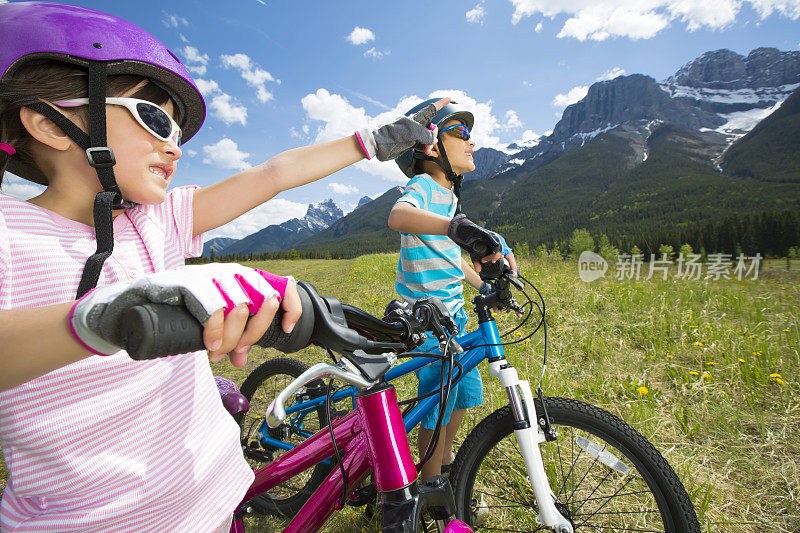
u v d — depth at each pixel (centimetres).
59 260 72
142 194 80
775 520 192
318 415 224
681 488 142
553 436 155
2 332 45
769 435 246
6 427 70
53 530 73
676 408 283
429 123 125
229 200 106
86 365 72
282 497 222
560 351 391
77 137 72
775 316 498
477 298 169
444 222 130
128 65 76
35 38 68
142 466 77
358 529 206
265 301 46
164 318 37
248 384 259
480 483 208
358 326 81
